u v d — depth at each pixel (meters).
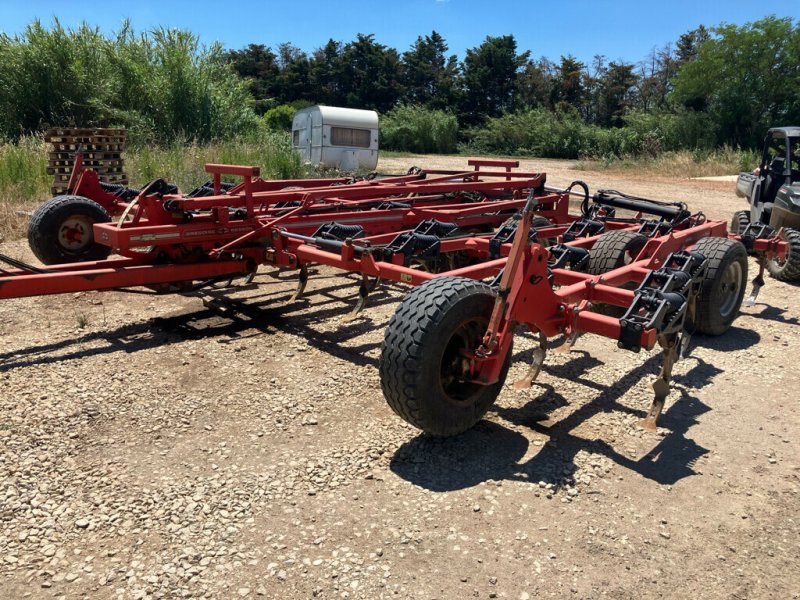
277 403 4.23
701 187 20.64
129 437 3.75
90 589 2.61
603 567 2.81
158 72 20.95
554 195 9.02
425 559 2.82
